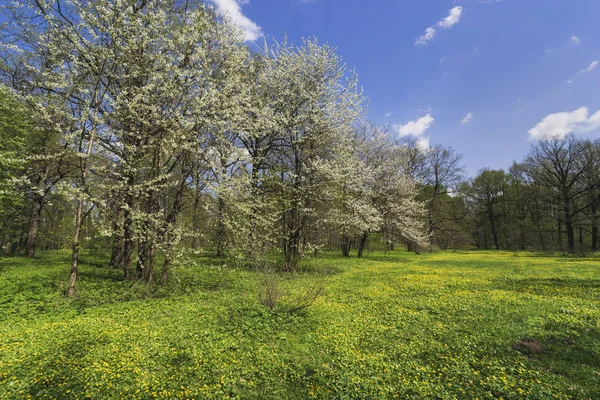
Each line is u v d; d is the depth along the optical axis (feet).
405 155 120.67
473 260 95.25
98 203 39.96
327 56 67.87
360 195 77.82
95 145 43.50
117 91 42.75
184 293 41.93
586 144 134.51
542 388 17.28
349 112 68.03
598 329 24.68
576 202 145.07
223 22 48.60
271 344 24.23
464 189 200.13
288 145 66.33
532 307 31.91
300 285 45.88
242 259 49.44
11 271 52.65
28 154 53.31
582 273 56.75
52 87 38.70
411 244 133.39
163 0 44.68
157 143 43.37
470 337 24.73
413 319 29.91
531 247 158.30
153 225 43.50
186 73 41.57
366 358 21.85
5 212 62.80
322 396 17.69
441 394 17.33
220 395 17.56
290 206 63.10
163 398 17.08
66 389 17.52
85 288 40.96
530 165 155.02
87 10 38.73
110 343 23.67
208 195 48.42
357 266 77.25
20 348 22.35
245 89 48.08
